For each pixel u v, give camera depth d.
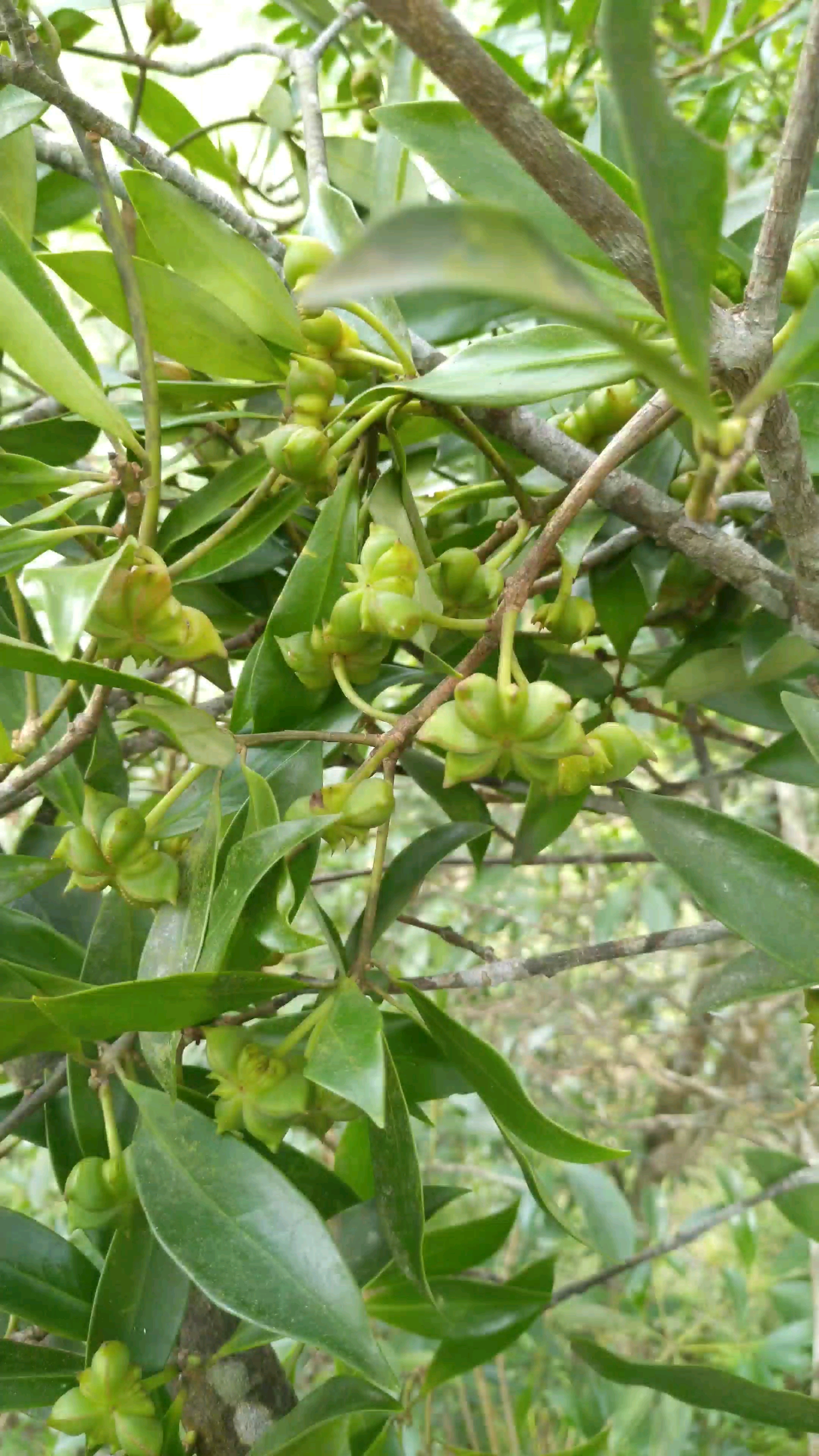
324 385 0.28
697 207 0.15
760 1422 0.31
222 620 0.36
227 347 0.28
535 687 0.24
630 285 0.24
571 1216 0.83
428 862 0.30
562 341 0.25
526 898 0.89
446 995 0.49
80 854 0.26
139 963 0.31
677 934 0.32
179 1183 0.24
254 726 0.28
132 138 0.25
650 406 0.24
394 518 0.29
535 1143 0.25
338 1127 0.57
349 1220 0.31
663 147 0.14
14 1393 0.28
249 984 0.24
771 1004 0.80
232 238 0.27
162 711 0.24
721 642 0.35
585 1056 0.88
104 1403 0.27
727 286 0.29
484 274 0.11
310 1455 0.26
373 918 0.26
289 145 0.43
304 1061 0.25
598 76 0.54
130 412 0.34
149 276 0.27
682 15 0.64
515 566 0.34
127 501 0.24
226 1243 0.24
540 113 0.17
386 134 0.35
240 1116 0.25
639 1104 0.96
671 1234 0.76
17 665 0.21
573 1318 0.65
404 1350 0.60
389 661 0.36
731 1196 0.67
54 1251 0.29
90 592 0.21
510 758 0.25
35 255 0.26
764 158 0.62
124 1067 0.29
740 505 0.32
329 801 0.25
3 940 0.32
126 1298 0.28
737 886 0.25
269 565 0.34
